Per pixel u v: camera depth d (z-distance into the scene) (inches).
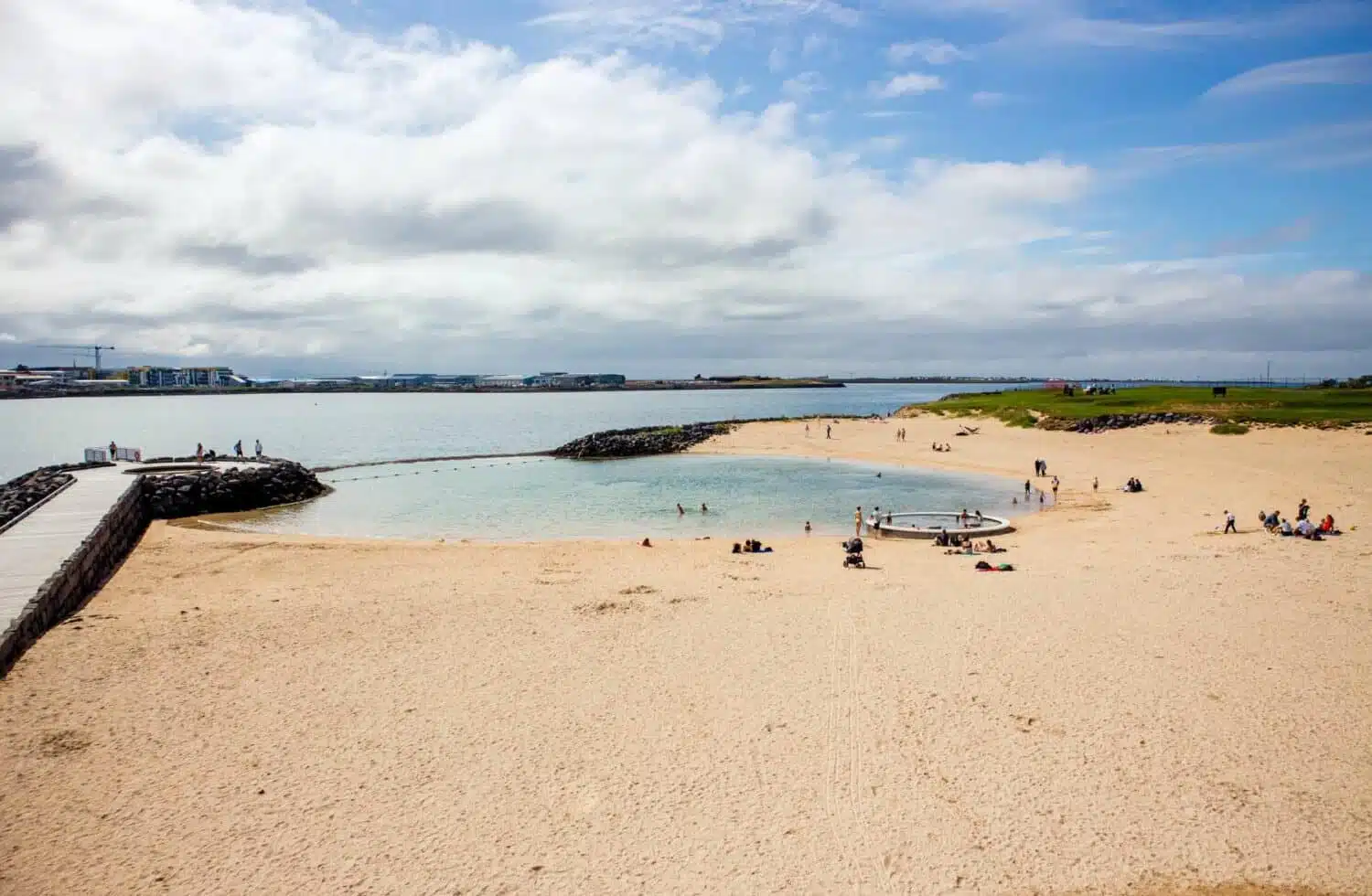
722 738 656.4
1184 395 3887.8
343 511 1985.7
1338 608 922.7
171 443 4284.0
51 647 874.8
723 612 995.3
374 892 478.0
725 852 510.0
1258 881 473.7
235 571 1269.7
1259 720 659.4
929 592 1072.8
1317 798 551.5
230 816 556.7
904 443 3225.9
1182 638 842.2
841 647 850.8
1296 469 2026.3
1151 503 1763.0
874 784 583.5
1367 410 2859.3
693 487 2311.8
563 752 637.9
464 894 475.2
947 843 514.9
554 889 479.5
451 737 666.2
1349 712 667.4
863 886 477.1
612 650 860.0
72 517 1396.4
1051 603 990.4
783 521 1771.7
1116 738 637.3
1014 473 2439.7
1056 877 481.7
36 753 640.4
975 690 729.6
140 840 528.7
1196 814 538.0
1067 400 4092.0
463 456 3326.8
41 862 506.3
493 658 840.9
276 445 4094.5
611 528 1710.1
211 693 755.4
